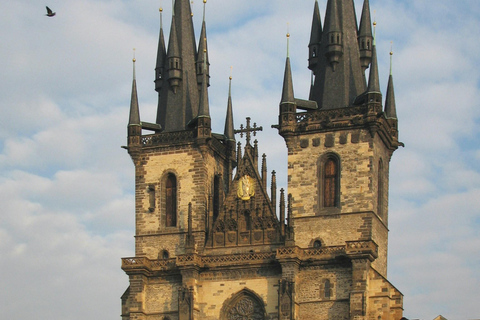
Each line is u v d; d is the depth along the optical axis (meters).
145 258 147.50
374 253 140.38
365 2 154.12
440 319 144.62
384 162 150.38
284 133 147.50
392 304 142.38
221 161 157.38
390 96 154.25
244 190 149.38
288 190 146.38
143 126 154.75
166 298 147.62
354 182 144.25
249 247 147.25
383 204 148.75
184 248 149.00
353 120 145.38
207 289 146.75
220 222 149.12
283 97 148.62
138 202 152.62
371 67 145.88
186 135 152.62
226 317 145.62
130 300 147.50
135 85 156.12
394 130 152.88
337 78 149.38
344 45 151.12
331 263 141.50
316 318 140.62
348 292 140.12
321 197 145.38
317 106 148.62
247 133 151.38
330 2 152.38
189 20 160.62
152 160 153.50
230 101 161.50
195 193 150.50
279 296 140.62
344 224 143.38
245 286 145.38
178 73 156.50
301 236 144.62
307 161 146.62
